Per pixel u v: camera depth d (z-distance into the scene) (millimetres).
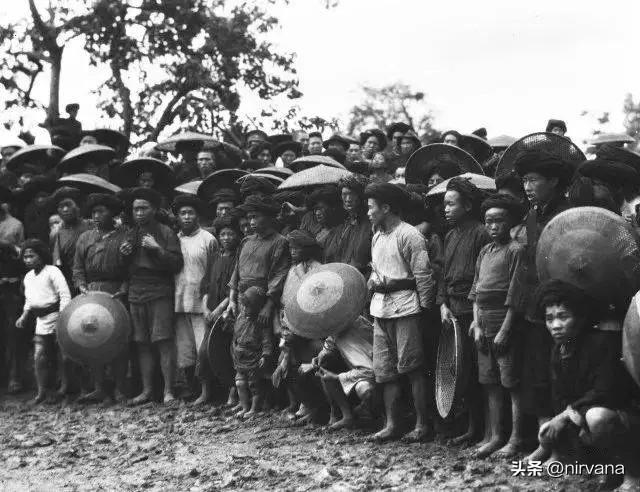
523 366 7641
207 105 18562
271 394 10328
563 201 7473
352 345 9156
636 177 7199
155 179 13031
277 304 10094
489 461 7652
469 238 8367
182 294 11398
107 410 11312
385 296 8703
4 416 11477
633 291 6586
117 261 11672
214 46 18719
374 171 11781
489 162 11281
